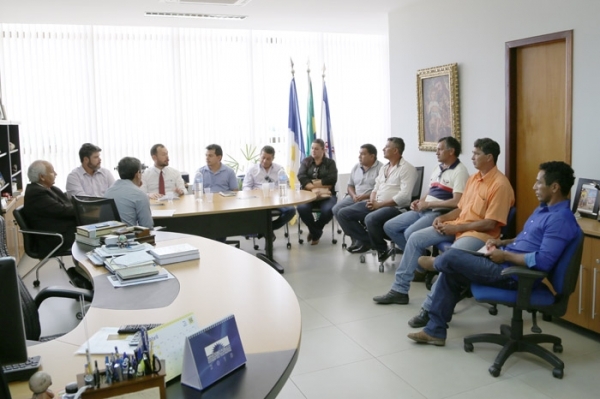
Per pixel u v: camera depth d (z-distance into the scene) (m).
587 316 3.25
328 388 2.77
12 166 6.00
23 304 2.21
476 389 2.73
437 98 5.51
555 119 4.28
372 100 7.92
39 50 6.39
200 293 2.18
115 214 3.63
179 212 4.41
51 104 6.48
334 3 5.55
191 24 6.46
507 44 4.61
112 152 6.77
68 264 5.54
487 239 3.67
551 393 2.68
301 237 6.57
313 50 7.55
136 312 1.97
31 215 4.30
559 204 2.93
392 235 4.67
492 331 3.49
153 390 1.24
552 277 2.87
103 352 1.61
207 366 1.40
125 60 6.71
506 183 3.70
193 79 7.01
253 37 7.22
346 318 3.77
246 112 7.29
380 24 6.81
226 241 5.91
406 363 3.05
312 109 7.14
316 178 6.14
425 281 4.57
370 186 5.67
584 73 3.94
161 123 6.93
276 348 1.63
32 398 1.31
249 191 5.66
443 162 4.46
